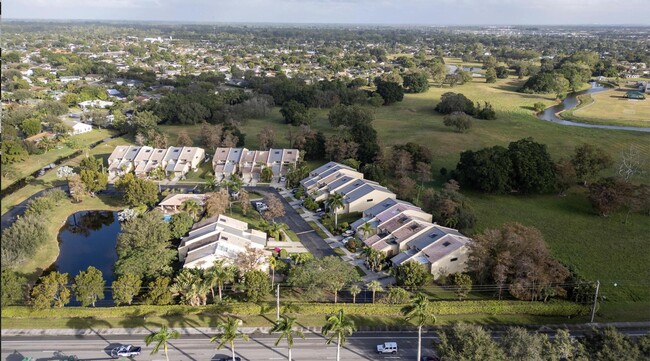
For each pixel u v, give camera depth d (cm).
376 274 9475
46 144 16888
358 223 11162
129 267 8444
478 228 11325
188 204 11331
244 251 9212
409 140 18938
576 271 9081
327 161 16688
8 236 9294
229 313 8056
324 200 12925
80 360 6912
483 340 6328
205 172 15425
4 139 15700
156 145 16788
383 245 9962
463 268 9281
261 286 8188
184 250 9519
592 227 11469
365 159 15575
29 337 7394
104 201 13038
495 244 8844
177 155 15562
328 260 8550
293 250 10325
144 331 7600
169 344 7312
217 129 17750
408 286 8775
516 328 6662
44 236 9981
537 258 8456
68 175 13938
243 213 12169
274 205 11462
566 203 12950
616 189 11981
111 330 7600
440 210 11256
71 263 10012
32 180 14375
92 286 7912
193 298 8038
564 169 13312
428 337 7612
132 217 10950
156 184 13712
